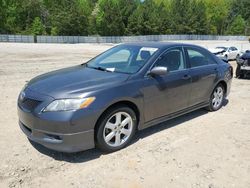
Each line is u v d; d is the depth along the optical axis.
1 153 4.09
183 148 4.39
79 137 3.74
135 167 3.81
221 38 85.25
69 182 3.45
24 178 3.50
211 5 104.25
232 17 116.56
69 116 3.64
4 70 12.57
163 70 4.41
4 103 6.64
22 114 3.99
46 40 58.59
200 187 3.41
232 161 4.04
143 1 89.31
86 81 4.12
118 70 4.64
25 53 25.22
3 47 34.47
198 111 6.29
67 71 4.80
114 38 65.81
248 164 3.96
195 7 90.19
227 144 4.58
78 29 77.38
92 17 82.88
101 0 85.31
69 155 4.07
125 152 4.21
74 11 76.69
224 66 6.31
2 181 3.42
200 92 5.61
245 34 105.00
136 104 4.31
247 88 9.26
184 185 3.44
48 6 86.50
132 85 4.25
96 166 3.81
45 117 3.68
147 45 5.14
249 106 6.84
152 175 3.63
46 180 3.47
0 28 77.81
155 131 5.04
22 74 11.43
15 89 8.27
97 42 63.81
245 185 3.47
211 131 5.12
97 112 3.81
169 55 4.98
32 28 80.19
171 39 75.88
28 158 3.96
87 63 5.35
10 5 79.25
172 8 92.00
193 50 5.59
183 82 5.07
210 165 3.91
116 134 4.18
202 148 4.41
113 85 4.05
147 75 4.50
